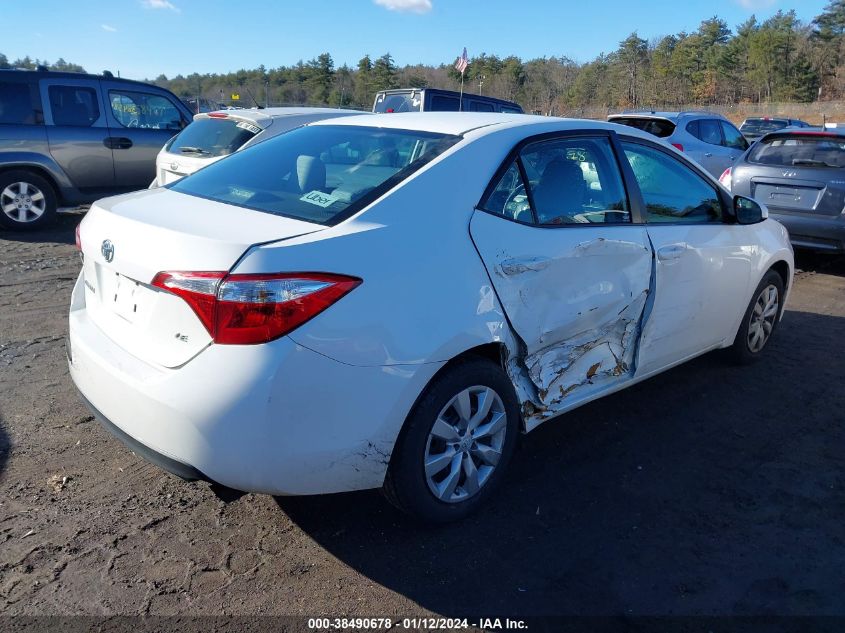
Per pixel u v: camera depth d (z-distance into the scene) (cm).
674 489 336
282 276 237
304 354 239
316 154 330
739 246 437
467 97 1393
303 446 245
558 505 320
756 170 798
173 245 248
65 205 953
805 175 757
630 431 395
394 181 287
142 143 981
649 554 286
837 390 461
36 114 898
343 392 248
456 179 294
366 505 315
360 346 249
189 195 313
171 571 267
